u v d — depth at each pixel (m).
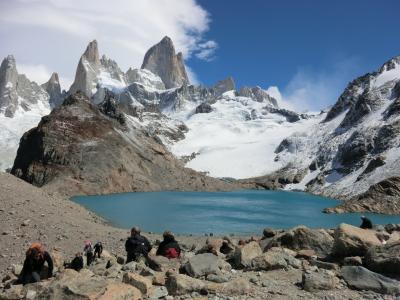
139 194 123.69
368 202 95.56
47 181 122.00
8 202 35.97
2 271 22.67
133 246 18.94
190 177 157.12
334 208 93.62
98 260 22.42
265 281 14.71
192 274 15.09
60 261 22.80
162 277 14.34
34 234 30.78
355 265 15.82
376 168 138.50
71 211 45.75
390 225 25.36
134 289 12.43
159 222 66.62
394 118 164.25
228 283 13.51
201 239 42.97
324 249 18.48
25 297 13.26
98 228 38.53
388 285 13.70
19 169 131.62
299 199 128.12
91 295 11.83
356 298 13.09
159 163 155.00
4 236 29.30
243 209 92.06
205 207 93.19
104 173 126.62
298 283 14.71
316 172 180.75
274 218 77.88
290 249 19.05
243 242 25.23
